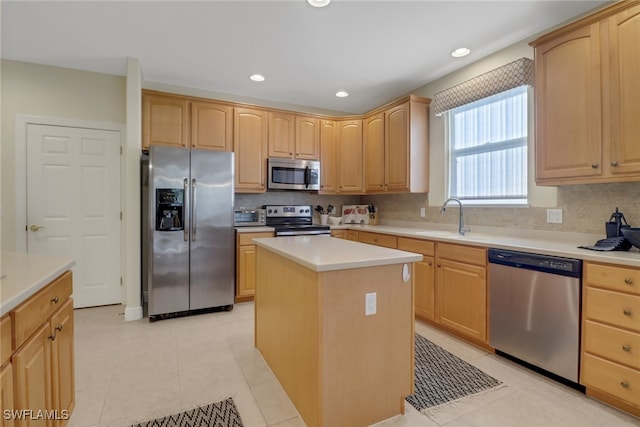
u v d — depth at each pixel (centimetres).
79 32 268
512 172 292
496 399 190
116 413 176
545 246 221
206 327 301
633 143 188
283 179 417
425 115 375
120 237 362
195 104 371
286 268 194
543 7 234
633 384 168
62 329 151
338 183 457
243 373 219
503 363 233
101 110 349
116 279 362
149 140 348
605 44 199
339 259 164
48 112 329
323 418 156
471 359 238
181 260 325
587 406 183
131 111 316
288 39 280
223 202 344
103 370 221
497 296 237
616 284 175
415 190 369
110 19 249
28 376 117
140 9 236
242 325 307
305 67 338
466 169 337
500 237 281
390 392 174
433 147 371
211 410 180
